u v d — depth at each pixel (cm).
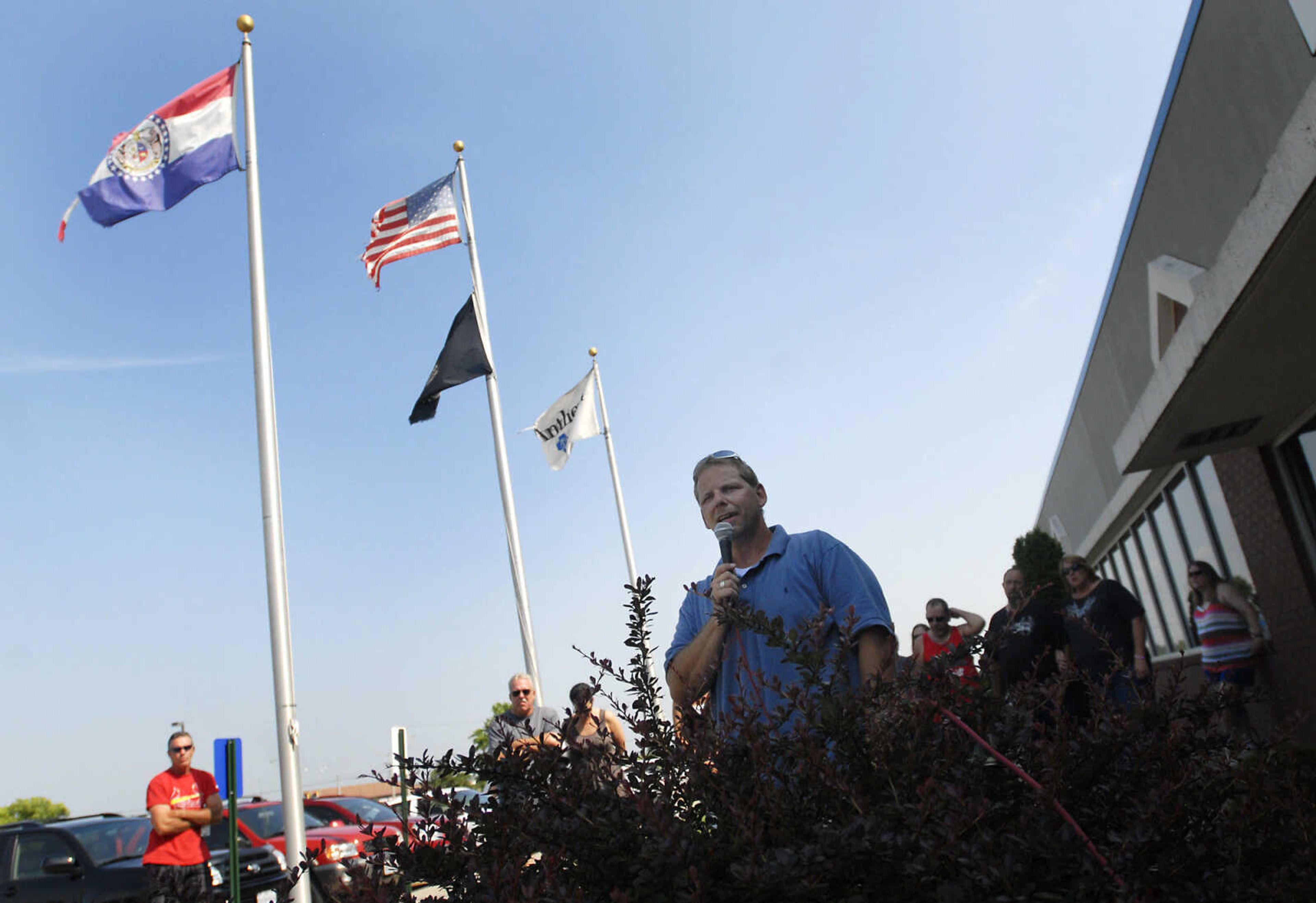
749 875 152
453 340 1586
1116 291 1018
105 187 1207
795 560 270
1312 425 824
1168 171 763
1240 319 625
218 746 754
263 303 1201
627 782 191
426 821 195
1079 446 1550
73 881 930
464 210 1609
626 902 151
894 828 168
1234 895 162
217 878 953
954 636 745
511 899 158
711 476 298
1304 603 845
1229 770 198
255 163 1240
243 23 1267
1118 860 162
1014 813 184
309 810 1474
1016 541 784
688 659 257
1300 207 495
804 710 192
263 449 1147
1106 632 296
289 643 1091
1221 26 606
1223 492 988
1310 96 464
